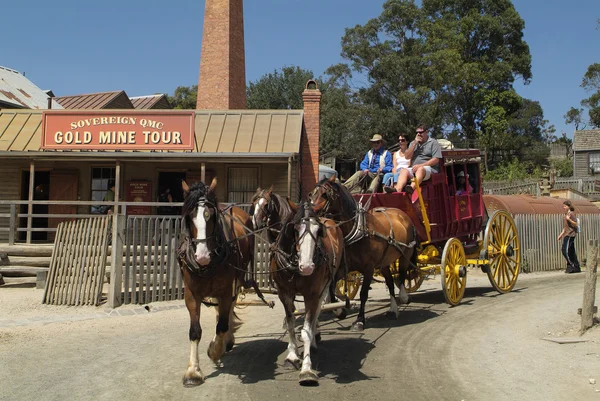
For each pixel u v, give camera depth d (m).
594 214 19.84
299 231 6.21
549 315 9.82
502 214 12.84
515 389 5.97
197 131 19.14
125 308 10.81
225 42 25.25
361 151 41.62
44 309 10.67
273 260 6.91
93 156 16.69
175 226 11.76
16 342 8.14
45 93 32.75
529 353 7.37
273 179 18.94
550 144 65.12
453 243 10.91
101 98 34.12
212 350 6.84
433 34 43.53
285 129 19.09
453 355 7.34
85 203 14.80
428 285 14.42
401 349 7.67
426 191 10.47
